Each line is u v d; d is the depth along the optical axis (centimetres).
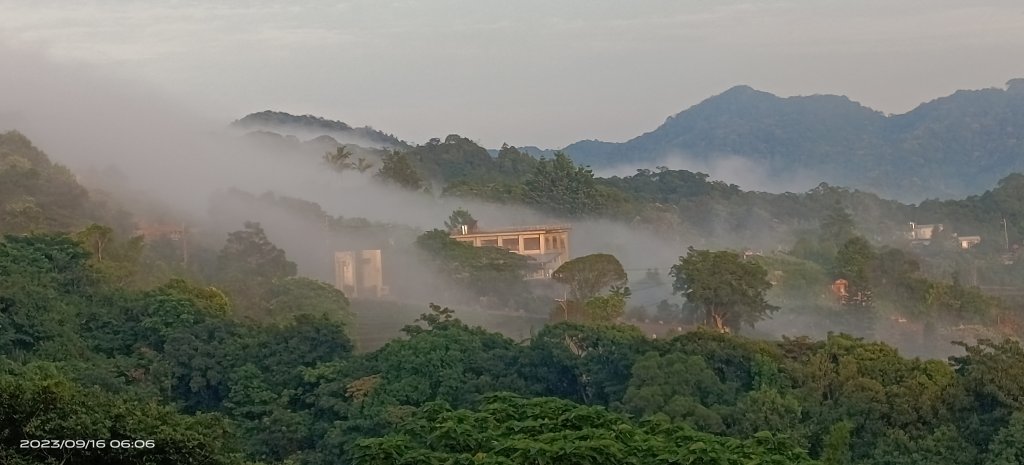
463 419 2439
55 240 6134
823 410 4394
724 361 4834
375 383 4809
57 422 2252
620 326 5300
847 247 9138
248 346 5291
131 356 5297
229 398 5025
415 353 4906
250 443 4634
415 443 2433
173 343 5216
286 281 7088
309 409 4922
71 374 4406
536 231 9881
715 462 2305
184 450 2420
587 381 4969
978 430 4250
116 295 5769
